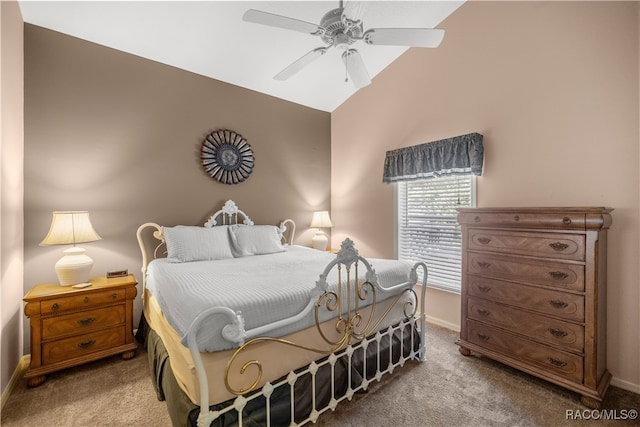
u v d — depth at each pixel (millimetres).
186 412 1311
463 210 2338
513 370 2148
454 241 2916
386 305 2113
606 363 1969
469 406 1763
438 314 3043
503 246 2113
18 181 2119
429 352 2430
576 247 1787
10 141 1948
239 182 3434
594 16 2051
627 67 1917
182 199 3033
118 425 1603
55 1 2166
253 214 3570
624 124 1929
